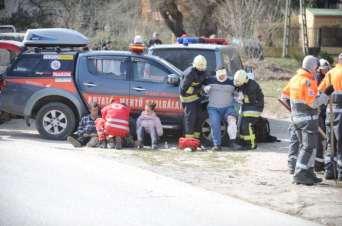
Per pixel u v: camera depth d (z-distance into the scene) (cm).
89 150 1541
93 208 983
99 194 1076
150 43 2578
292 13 5109
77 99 1700
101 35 4641
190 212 996
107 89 1691
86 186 1128
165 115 1669
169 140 1759
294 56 4075
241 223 948
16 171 1216
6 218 905
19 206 971
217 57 1759
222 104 1617
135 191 1118
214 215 986
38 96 1705
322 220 991
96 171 1266
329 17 5197
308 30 5134
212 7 4128
